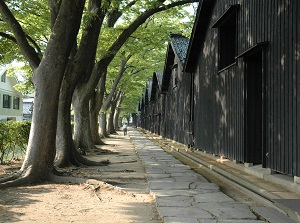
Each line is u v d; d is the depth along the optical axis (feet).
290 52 23.59
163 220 16.74
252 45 30.99
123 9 48.24
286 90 24.09
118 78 93.50
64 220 16.90
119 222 16.71
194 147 56.08
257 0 29.84
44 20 47.26
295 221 16.06
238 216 17.01
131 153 55.26
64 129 36.86
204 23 48.03
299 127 22.16
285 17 24.39
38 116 27.58
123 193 23.47
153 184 25.93
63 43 27.89
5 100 115.75
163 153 53.93
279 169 25.00
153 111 141.49
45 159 27.58
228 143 37.37
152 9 44.32
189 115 60.54
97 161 42.70
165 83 93.35
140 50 63.93
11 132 41.65
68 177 27.35
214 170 35.27
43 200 21.21
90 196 22.45
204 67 49.49
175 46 69.05
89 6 37.65
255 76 32.24
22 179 26.08
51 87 27.78
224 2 39.55
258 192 22.91
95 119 72.33
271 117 26.66
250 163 31.63
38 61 29.25
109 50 47.06
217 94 42.29
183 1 45.11
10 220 16.84
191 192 22.93
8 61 52.26
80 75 37.32
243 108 32.55
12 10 43.91
